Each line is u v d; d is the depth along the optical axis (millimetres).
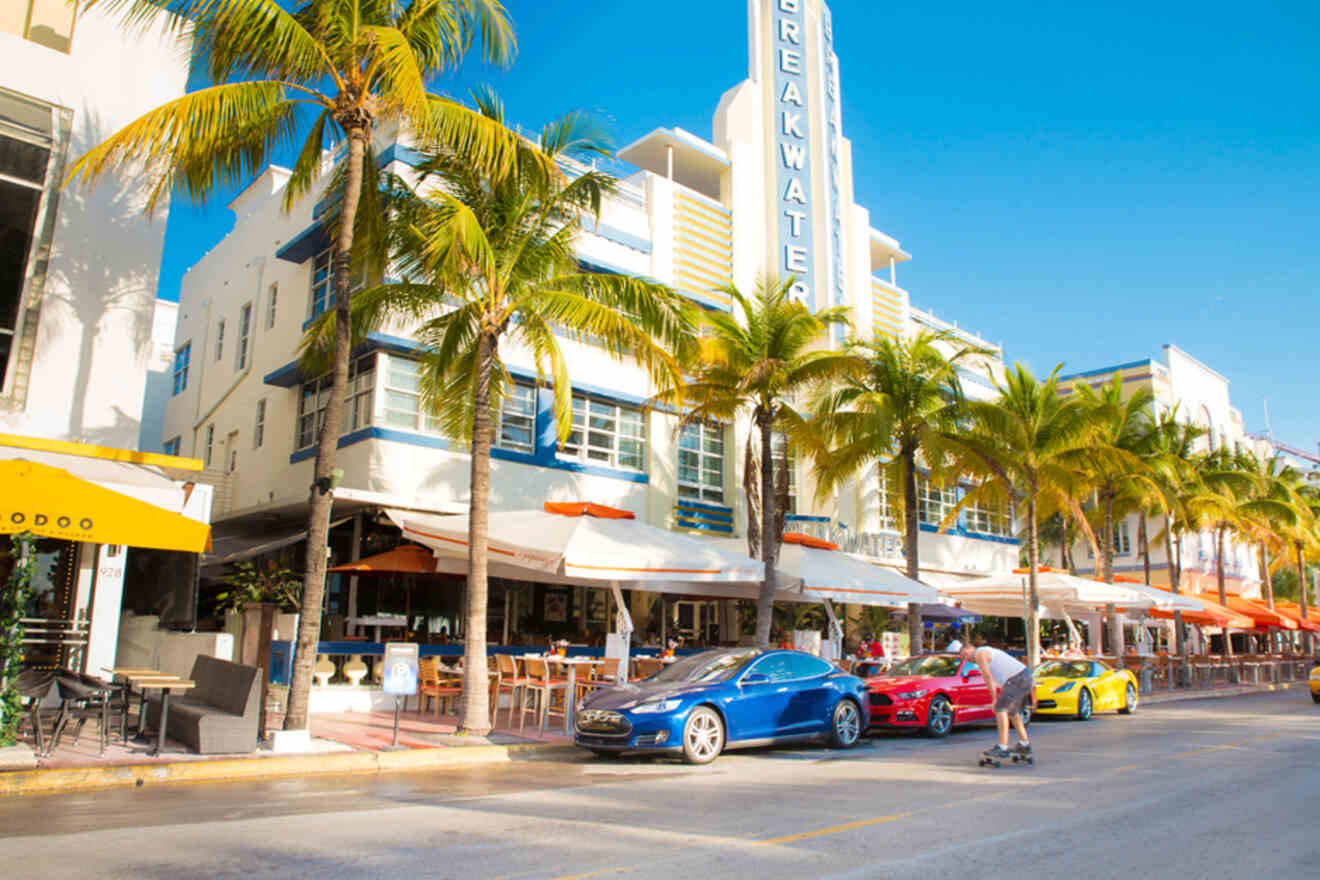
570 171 14750
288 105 11992
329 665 15867
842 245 30094
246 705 10516
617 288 13906
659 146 27844
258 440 24500
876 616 26328
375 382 19688
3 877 5492
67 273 13961
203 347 29109
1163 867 6027
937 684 15148
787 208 28766
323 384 21969
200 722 10219
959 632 34031
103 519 9484
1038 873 5824
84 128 14352
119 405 14164
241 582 15422
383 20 12039
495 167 12852
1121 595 24938
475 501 13398
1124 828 7289
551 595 22906
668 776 10391
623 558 14047
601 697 11922
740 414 26641
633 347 13945
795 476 28125
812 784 9703
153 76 15156
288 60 11266
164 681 10195
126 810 7840
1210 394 54531
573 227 14352
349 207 11914
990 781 9906
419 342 19953
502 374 15016
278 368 23688
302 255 22828
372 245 13656
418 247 13453
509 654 17844
